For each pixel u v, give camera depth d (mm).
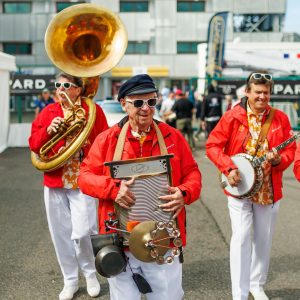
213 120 14352
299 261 4941
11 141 14750
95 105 4027
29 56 36656
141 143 2777
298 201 7672
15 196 8109
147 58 36156
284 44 17453
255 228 3967
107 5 35875
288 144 3691
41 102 16234
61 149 3926
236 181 3727
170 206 2607
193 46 36438
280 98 15477
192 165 2896
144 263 2734
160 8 35906
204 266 4844
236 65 17453
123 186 2578
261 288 4102
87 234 4004
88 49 3920
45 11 36531
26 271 4742
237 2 36031
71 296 4125
